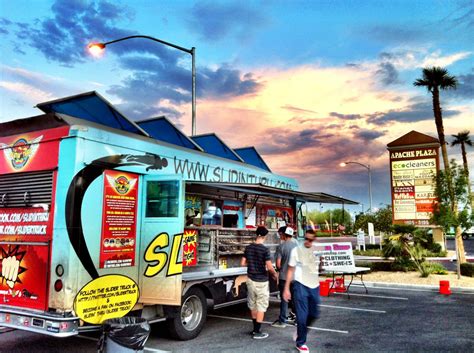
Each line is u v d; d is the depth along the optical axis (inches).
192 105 499.2
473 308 378.3
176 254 238.1
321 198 446.0
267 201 428.8
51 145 227.3
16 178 241.1
